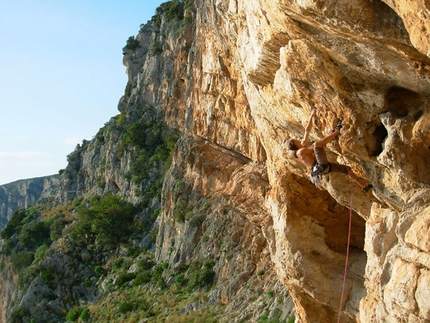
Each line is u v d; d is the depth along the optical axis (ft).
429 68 29.48
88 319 171.12
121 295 169.99
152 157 238.89
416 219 33.17
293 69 38.47
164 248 177.99
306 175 55.98
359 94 35.91
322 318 61.21
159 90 252.01
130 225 224.53
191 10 223.30
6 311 245.24
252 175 151.64
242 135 156.66
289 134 51.83
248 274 128.98
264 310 110.63
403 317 32.53
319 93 38.24
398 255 34.27
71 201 297.33
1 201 625.00
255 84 51.96
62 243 222.07
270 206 65.92
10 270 257.34
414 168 35.24
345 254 58.44
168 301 145.28
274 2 35.04
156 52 258.37
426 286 30.86
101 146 294.87
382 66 32.14
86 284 200.03
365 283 42.91
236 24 57.72
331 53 34.60
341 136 38.32
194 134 181.57
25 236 266.77
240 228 142.10
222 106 157.79
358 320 47.01
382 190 39.47
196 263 148.87
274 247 69.15
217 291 131.75
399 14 25.91
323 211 60.34
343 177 46.01
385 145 35.96
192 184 173.37
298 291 61.52
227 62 137.18
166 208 182.09
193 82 178.91
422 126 33.37
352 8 28.91
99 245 217.56
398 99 35.12
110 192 258.98
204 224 156.66
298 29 34.81
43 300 196.44
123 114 270.46
